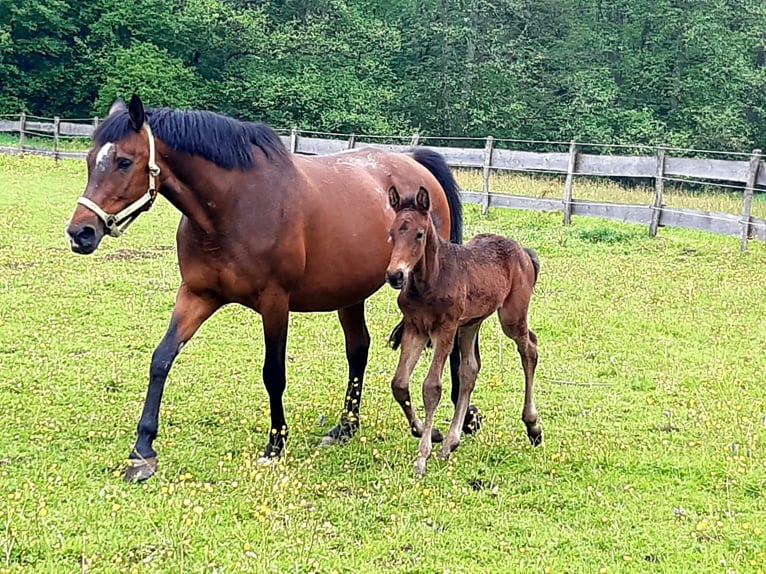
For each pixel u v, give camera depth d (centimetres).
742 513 468
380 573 394
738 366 746
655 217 1351
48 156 2356
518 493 495
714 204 1634
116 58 3425
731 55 3456
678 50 3494
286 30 3600
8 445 530
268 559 396
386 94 3556
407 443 565
